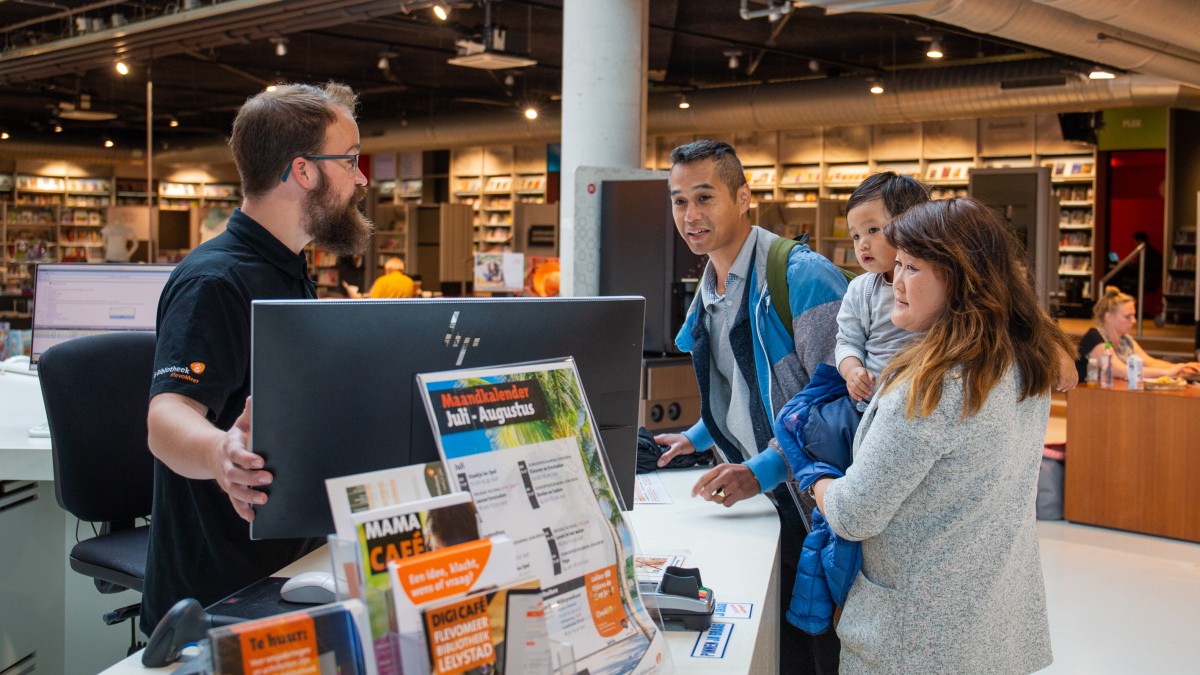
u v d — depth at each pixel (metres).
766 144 15.82
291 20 8.72
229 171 19.48
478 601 1.03
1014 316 1.75
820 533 2.08
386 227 17.97
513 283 7.89
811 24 11.32
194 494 1.86
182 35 9.41
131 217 15.88
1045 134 13.56
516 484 1.24
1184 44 7.73
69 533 3.22
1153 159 14.10
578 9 6.21
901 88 11.58
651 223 4.87
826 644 2.31
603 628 1.29
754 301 2.40
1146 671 3.96
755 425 2.43
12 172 17.67
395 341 1.40
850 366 2.34
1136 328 13.11
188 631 1.41
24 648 3.06
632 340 1.69
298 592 1.59
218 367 1.75
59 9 10.91
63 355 2.64
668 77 15.20
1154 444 5.88
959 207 1.74
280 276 1.90
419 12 10.77
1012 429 1.74
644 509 2.39
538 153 17.98
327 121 1.85
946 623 1.76
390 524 1.06
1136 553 5.56
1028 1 7.29
